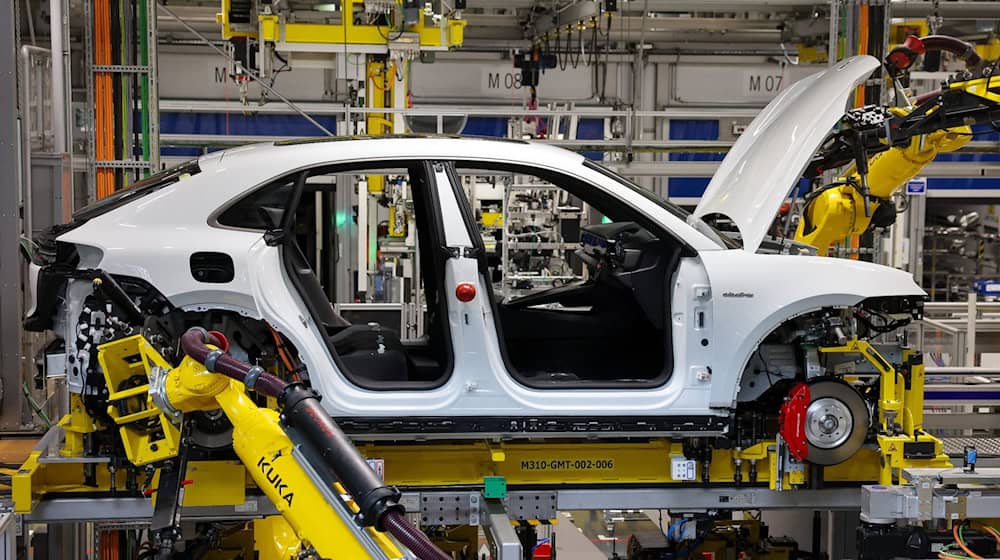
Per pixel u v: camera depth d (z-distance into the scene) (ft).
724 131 39.93
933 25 29.30
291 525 9.50
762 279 13.74
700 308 13.74
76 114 24.22
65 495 13.48
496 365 13.34
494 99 38.65
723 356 13.66
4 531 12.28
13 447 15.90
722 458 14.65
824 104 14.87
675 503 14.33
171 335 13.12
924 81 35.37
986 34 34.86
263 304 12.82
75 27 30.53
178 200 13.17
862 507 13.55
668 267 13.87
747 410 14.55
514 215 33.27
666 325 13.84
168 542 11.37
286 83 37.17
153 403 11.50
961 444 18.89
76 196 21.15
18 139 16.70
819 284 13.80
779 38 39.11
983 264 40.57
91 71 20.42
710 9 35.32
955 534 13.28
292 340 12.86
